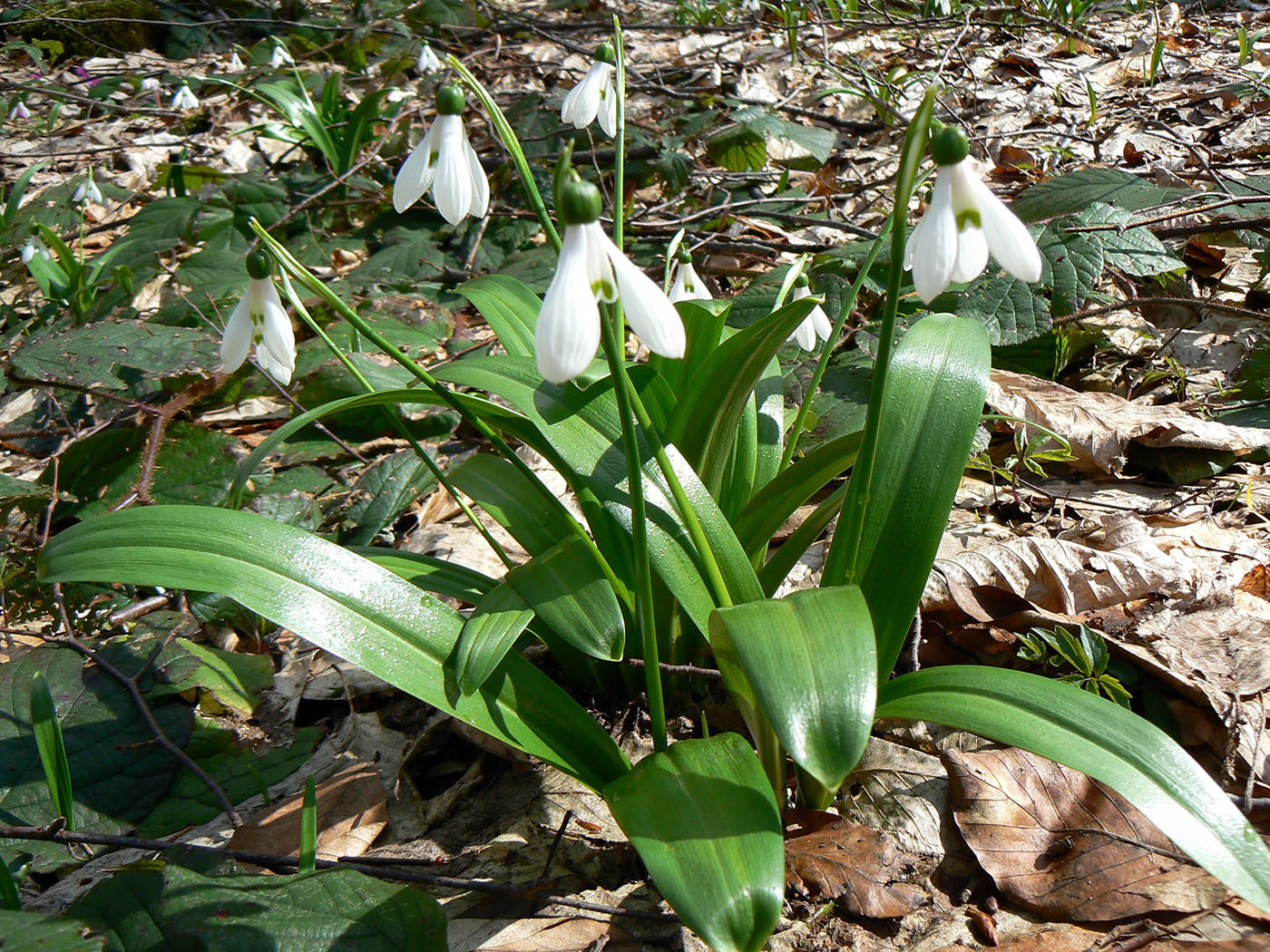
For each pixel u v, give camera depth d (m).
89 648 0.37
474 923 0.29
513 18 1.17
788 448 0.36
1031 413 0.48
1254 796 0.30
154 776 0.34
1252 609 0.36
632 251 0.71
